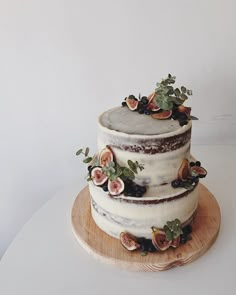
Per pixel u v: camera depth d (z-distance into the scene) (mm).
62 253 524
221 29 705
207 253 507
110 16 693
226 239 533
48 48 720
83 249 529
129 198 477
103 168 483
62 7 687
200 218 563
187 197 501
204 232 529
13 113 785
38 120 792
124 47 719
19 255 525
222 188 659
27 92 762
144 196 477
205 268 482
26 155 835
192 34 709
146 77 747
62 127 800
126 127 481
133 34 708
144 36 710
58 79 749
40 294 454
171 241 491
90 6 686
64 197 674
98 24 700
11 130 804
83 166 845
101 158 492
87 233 542
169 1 680
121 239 502
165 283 461
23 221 922
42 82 752
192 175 512
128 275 478
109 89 758
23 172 857
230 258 496
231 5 684
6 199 892
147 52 725
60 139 814
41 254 524
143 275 476
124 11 689
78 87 756
